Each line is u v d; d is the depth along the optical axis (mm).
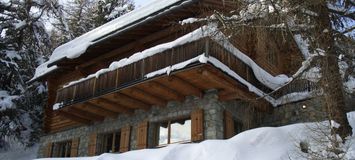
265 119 13617
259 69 12695
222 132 11305
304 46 9148
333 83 8039
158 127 12812
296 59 9875
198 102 11789
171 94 11891
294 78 8609
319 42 8328
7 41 21047
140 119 13328
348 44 8414
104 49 14867
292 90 13430
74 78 17250
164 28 13195
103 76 13008
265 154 7809
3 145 21328
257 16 8406
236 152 7742
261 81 12648
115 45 14516
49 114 18000
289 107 13133
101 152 14469
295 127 8875
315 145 7477
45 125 17969
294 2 8281
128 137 13273
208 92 11648
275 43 9531
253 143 8266
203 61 9852
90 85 13453
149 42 13961
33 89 21359
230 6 10367
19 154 20875
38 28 21656
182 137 11922
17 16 21969
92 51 14906
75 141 15609
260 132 8656
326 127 7516
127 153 9031
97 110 13906
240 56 11727
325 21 8586
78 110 14289
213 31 8781
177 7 11320
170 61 10898
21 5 21797
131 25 12656
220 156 7727
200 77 10781
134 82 11562
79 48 14453
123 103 12992
